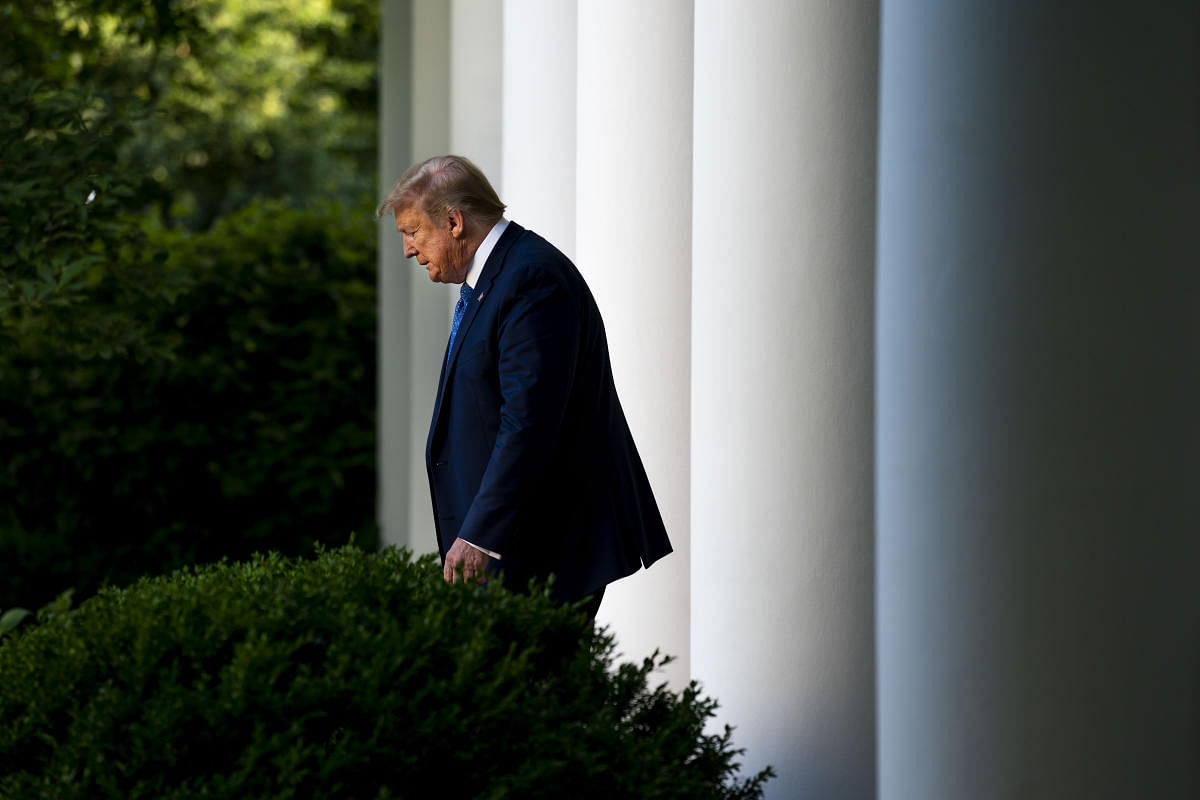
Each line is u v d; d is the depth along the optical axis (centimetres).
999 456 639
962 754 649
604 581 754
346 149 4175
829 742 692
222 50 3647
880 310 669
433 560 646
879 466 671
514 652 598
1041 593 636
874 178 684
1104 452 632
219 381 1844
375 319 1919
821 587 695
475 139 1301
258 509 1895
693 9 884
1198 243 638
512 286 741
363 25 2992
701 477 727
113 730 548
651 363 886
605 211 896
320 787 527
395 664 550
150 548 1833
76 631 612
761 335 704
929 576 654
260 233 1930
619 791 556
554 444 726
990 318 639
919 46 652
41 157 1170
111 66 3178
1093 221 628
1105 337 631
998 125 635
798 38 696
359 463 1891
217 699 540
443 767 548
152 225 1902
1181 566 643
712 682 721
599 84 899
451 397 770
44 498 1844
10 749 575
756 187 705
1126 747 638
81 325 1264
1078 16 626
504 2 1155
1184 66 633
